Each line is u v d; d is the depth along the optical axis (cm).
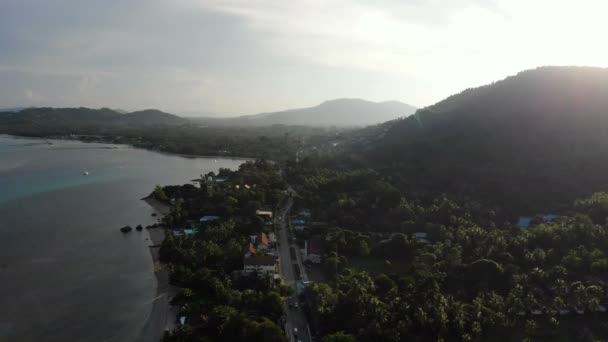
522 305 9819
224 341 9019
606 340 8956
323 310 9825
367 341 8781
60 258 14050
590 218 14625
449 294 10950
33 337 9500
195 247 14062
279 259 13950
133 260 14050
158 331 9838
